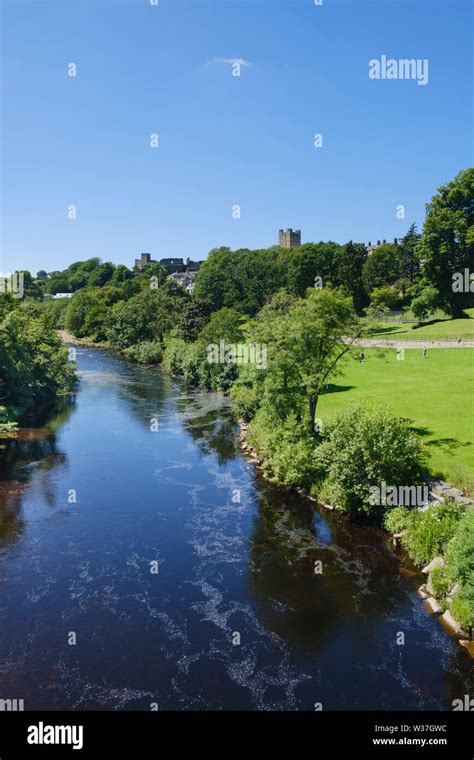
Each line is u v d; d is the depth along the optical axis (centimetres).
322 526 3002
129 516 3192
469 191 8756
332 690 1812
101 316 14650
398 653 1973
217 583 2467
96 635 2105
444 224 8619
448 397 4725
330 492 3186
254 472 3909
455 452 3328
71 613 2252
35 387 6581
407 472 2972
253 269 14950
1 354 5603
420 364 6309
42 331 7675
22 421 5569
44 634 2111
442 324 8519
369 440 2984
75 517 3181
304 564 2609
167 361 9488
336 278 10906
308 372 3788
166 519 3147
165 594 2384
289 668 1916
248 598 2345
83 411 6044
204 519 3141
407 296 12000
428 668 1897
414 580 2430
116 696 1797
